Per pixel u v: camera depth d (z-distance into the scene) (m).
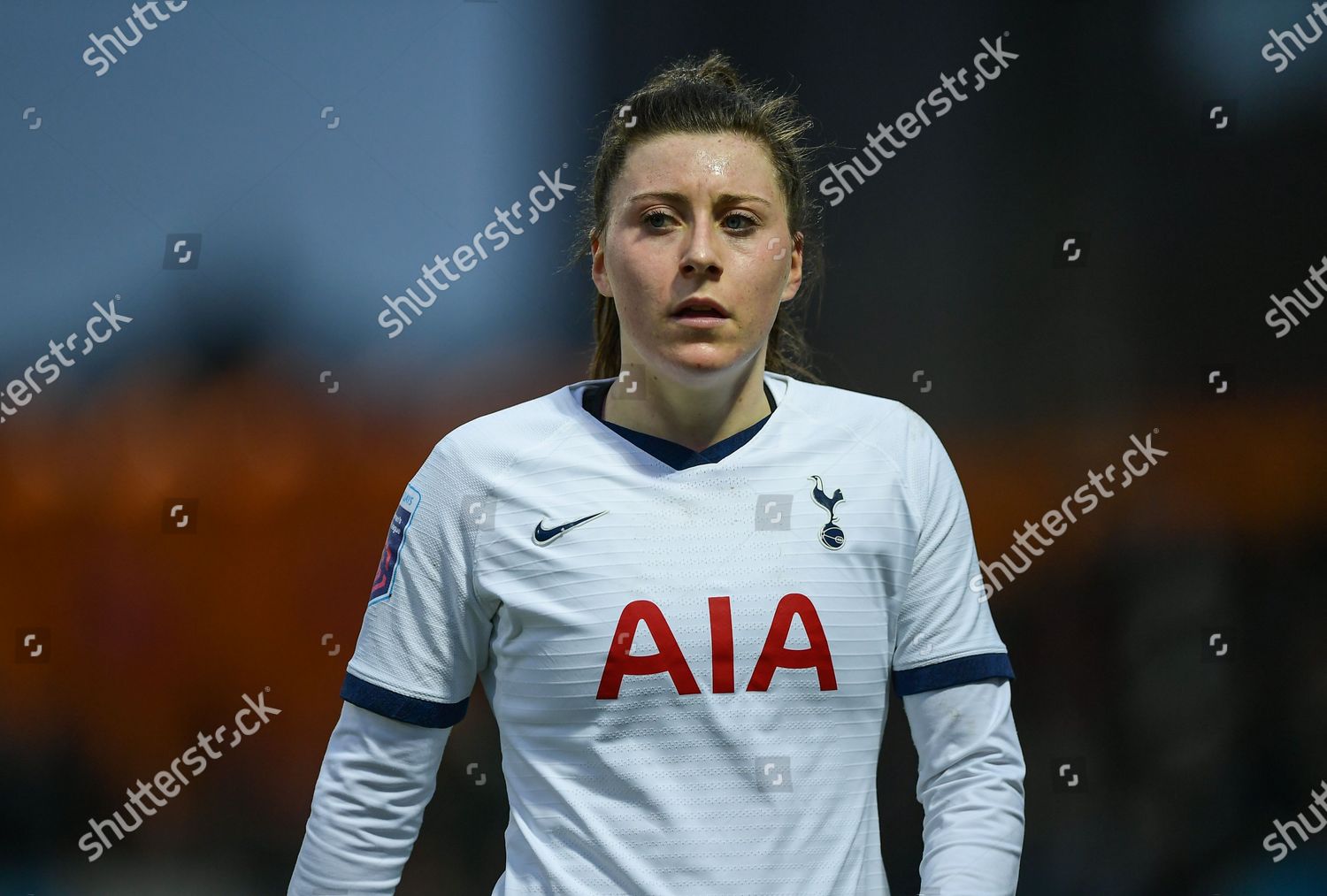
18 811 5.67
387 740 3.06
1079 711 6.08
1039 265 6.34
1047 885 5.95
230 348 5.96
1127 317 6.33
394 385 5.98
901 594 3.09
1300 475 6.23
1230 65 6.38
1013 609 6.15
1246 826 5.98
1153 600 6.17
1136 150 6.38
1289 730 6.06
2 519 5.82
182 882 5.70
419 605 3.09
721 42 6.29
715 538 2.98
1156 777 6.05
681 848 2.76
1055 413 6.28
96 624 5.83
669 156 3.00
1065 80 6.39
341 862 3.02
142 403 5.95
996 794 2.91
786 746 2.84
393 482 5.96
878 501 3.07
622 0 6.22
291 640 5.89
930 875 2.84
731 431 3.13
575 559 2.96
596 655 2.86
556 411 3.25
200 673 5.84
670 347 2.93
